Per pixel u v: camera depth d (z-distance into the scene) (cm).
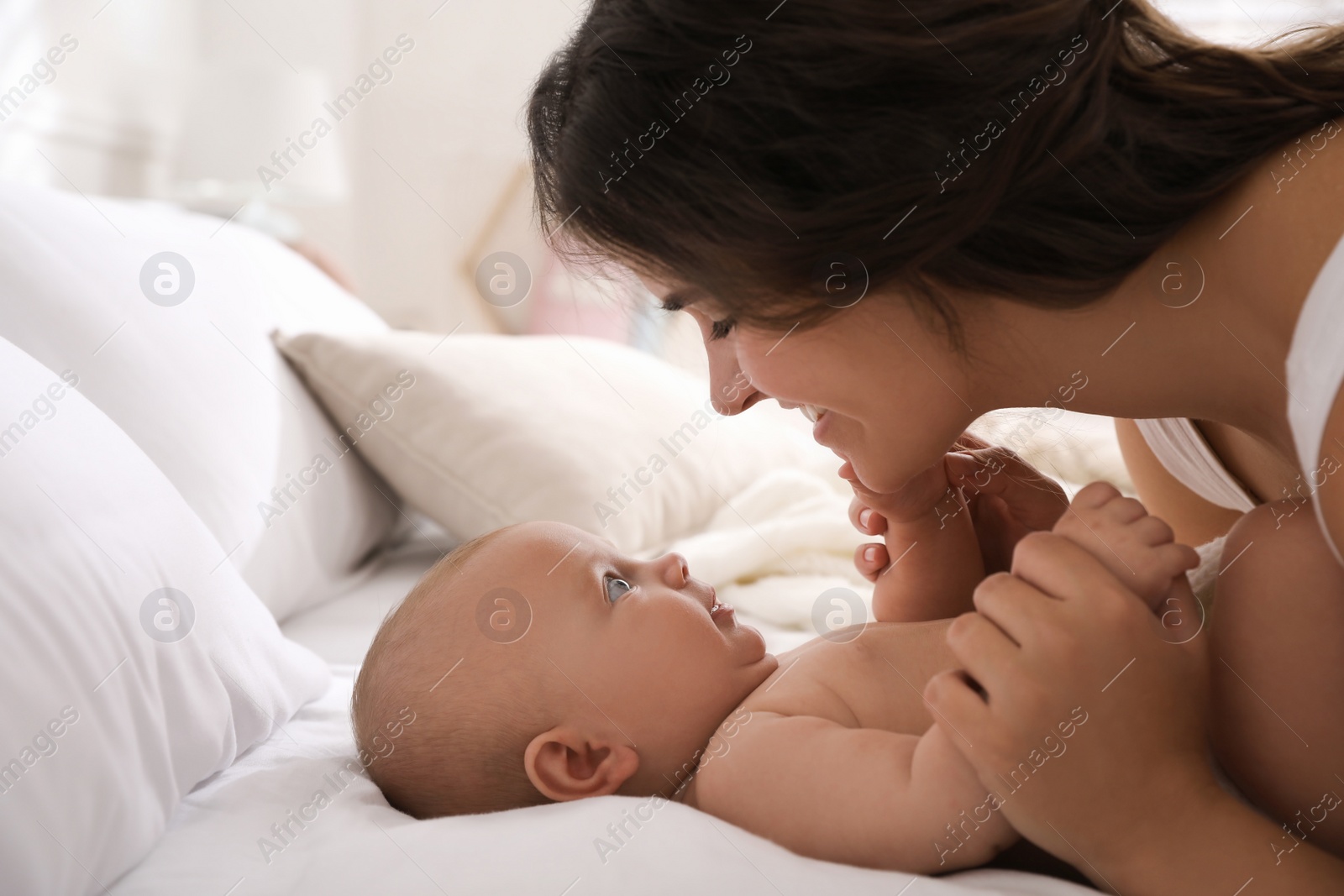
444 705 89
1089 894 65
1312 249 59
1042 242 63
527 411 171
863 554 106
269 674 94
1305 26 74
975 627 64
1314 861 60
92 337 116
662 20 63
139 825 71
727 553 152
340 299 208
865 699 83
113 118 267
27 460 74
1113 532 67
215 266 152
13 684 63
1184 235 65
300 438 150
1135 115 64
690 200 63
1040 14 61
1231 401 71
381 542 179
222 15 323
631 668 90
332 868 68
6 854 59
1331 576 65
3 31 228
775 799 75
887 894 63
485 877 65
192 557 88
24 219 121
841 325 66
